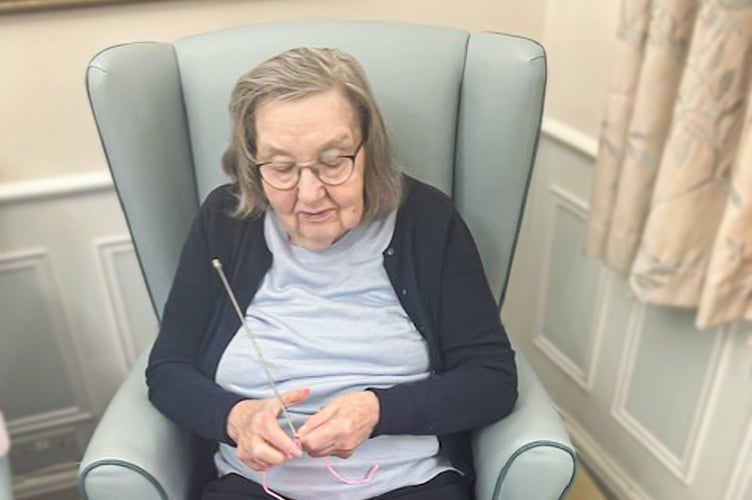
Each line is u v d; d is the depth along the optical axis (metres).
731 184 1.09
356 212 1.04
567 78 1.61
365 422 1.00
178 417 1.07
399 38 1.24
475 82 1.22
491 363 1.08
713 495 1.39
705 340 1.34
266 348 1.10
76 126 1.45
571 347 1.76
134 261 1.60
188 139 1.27
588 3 1.50
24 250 1.50
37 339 1.59
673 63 1.17
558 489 1.00
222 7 1.44
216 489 1.09
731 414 1.31
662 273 1.22
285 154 0.98
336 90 0.98
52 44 1.36
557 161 1.67
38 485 1.73
